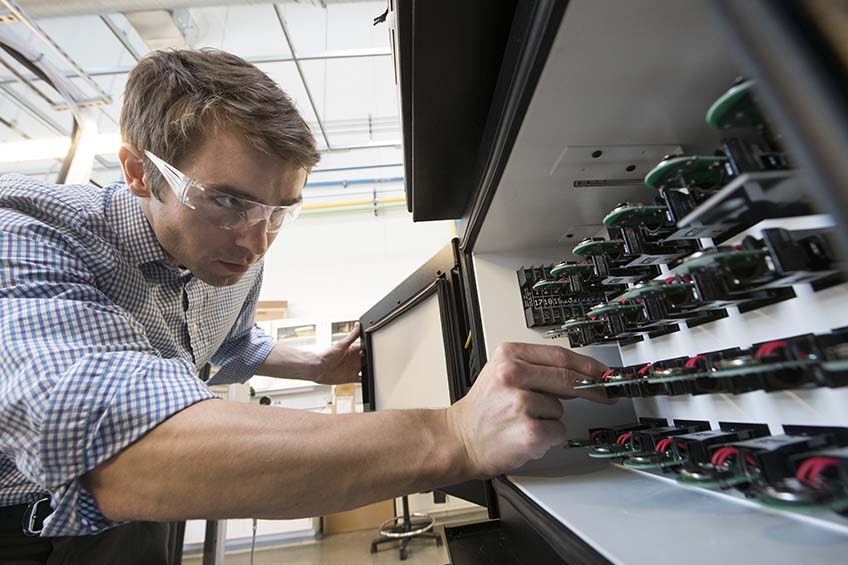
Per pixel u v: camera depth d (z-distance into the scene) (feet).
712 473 0.86
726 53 0.81
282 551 8.31
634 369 1.25
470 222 1.80
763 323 0.99
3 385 1.16
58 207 1.83
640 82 0.90
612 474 1.35
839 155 0.26
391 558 7.45
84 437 1.04
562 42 0.77
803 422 0.90
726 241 1.01
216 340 3.31
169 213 1.94
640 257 1.14
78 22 9.18
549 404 1.23
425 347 2.53
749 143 0.68
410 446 1.16
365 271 12.63
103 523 1.13
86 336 1.28
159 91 1.76
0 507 1.81
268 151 1.82
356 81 11.07
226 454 1.01
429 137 1.54
